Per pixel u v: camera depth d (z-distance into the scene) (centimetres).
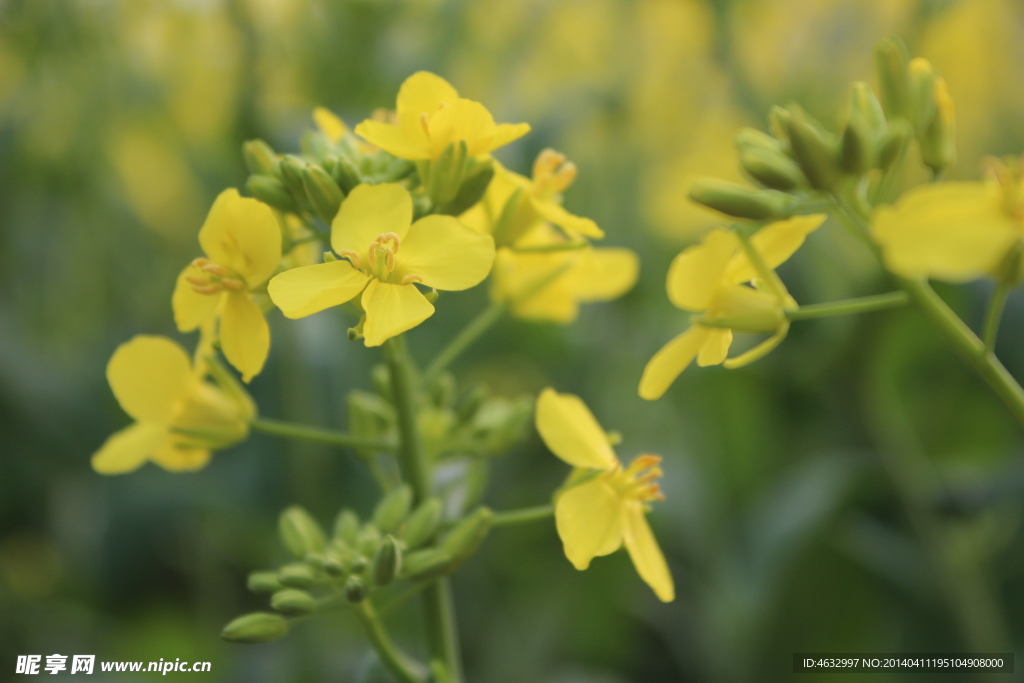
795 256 36
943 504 32
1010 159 24
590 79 46
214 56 44
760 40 42
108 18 43
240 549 39
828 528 33
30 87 42
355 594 26
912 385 37
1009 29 55
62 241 45
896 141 25
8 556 39
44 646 35
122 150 50
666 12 50
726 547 35
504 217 27
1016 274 25
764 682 33
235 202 26
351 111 36
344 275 25
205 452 28
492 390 42
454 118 26
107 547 37
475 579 35
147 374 27
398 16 37
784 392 36
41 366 39
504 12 42
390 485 28
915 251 24
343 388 36
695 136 54
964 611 32
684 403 40
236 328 26
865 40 42
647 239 46
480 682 34
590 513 26
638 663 36
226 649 35
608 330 42
